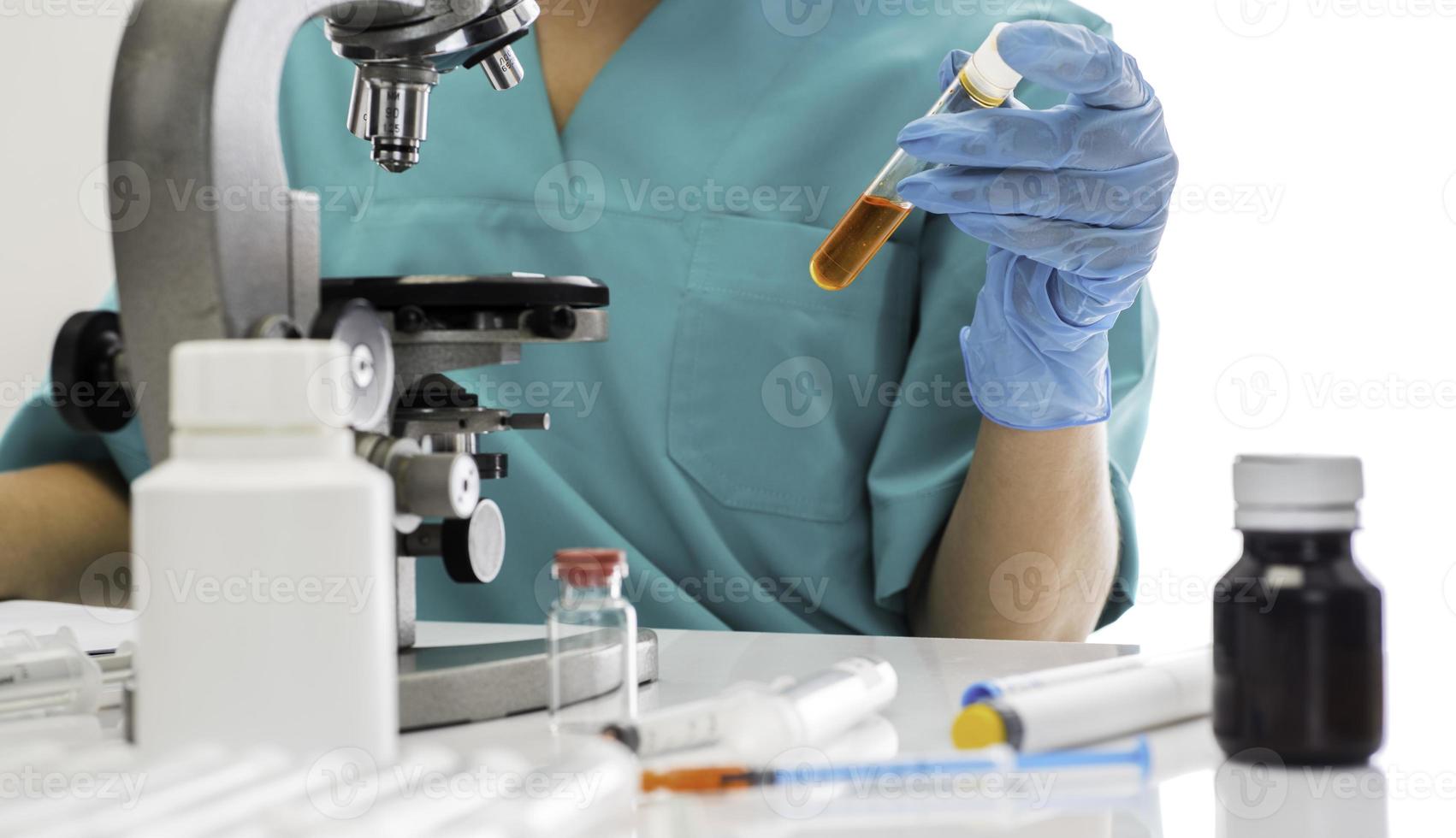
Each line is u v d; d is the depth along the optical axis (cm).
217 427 50
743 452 134
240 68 63
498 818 46
